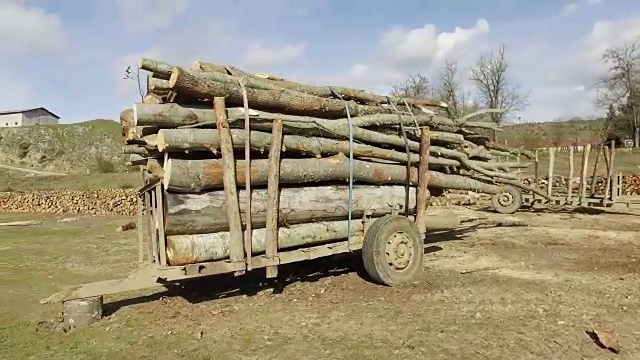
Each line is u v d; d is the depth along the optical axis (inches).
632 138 2445.9
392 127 331.3
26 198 983.6
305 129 274.7
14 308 276.1
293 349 190.7
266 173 256.8
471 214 692.7
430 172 358.6
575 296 253.8
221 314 237.8
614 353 179.8
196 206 235.0
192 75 230.1
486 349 184.9
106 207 938.7
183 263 232.2
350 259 340.8
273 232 252.5
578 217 644.1
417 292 266.2
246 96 247.9
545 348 185.0
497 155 598.5
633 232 493.0
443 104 394.6
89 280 347.9
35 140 2728.8
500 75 1891.0
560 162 1497.3
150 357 189.5
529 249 401.7
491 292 264.2
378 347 189.6
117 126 3102.9
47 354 198.4
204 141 235.8
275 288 281.9
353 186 302.2
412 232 289.9
